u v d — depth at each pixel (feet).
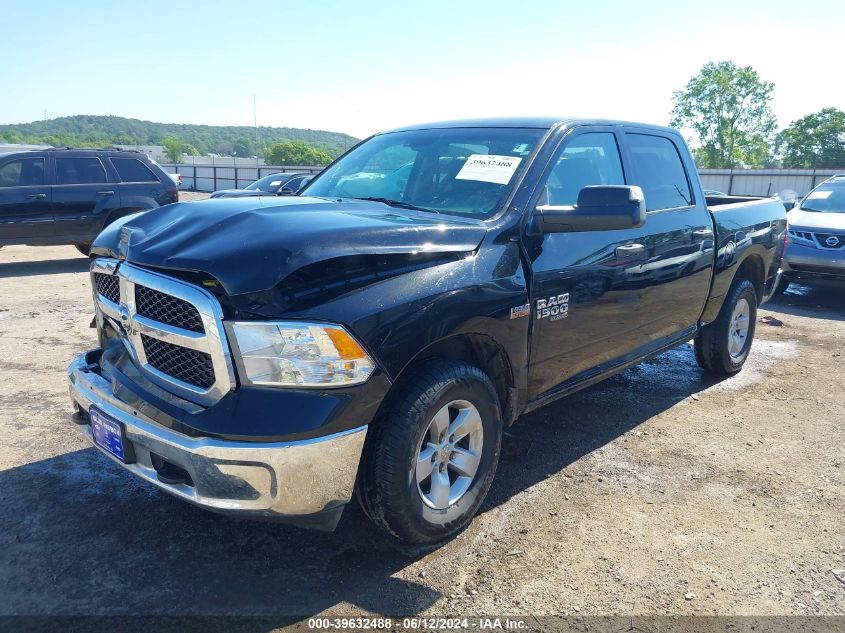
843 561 9.94
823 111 211.00
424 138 13.44
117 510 10.78
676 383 18.37
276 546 9.91
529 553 9.94
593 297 12.19
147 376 9.17
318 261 8.36
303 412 8.04
